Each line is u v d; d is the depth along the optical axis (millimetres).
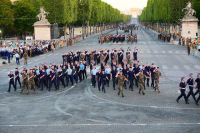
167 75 33969
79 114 18984
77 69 31344
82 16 126688
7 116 18906
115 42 89250
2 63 47688
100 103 21938
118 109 20062
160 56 52406
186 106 20547
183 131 15375
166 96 23891
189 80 21422
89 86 29156
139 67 29500
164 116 18156
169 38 88812
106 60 45219
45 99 23828
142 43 83500
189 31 82438
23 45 63688
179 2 90125
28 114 19281
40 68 28406
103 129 15938
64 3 96188
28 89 26188
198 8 106562
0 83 31688
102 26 199750
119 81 24344
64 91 27078
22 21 109812
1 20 96625
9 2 114188
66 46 80688
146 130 15625
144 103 21641
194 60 46406
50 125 16844
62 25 107562
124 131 15547
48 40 80438
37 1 132375
